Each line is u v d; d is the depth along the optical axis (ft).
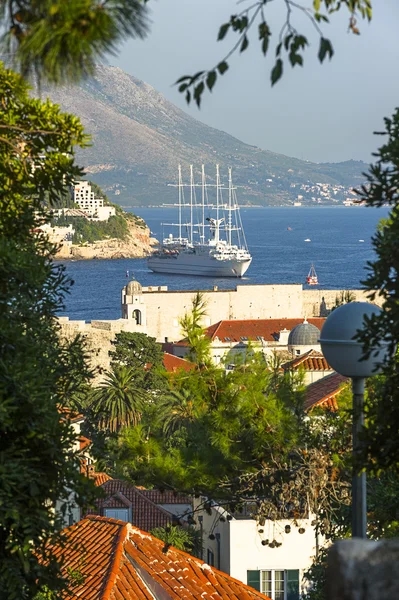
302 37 50.62
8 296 90.84
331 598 38.09
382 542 38.24
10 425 85.61
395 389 86.84
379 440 88.07
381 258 82.12
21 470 84.28
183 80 53.57
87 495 90.63
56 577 92.12
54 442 88.22
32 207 99.35
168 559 202.90
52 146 94.89
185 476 131.75
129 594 185.98
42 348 99.40
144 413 147.74
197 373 137.59
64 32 45.19
